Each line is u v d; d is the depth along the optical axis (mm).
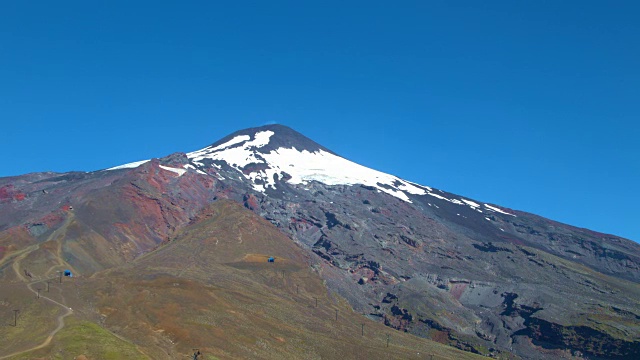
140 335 139500
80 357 116562
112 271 197750
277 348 151875
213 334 148375
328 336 174250
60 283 170500
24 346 120500
